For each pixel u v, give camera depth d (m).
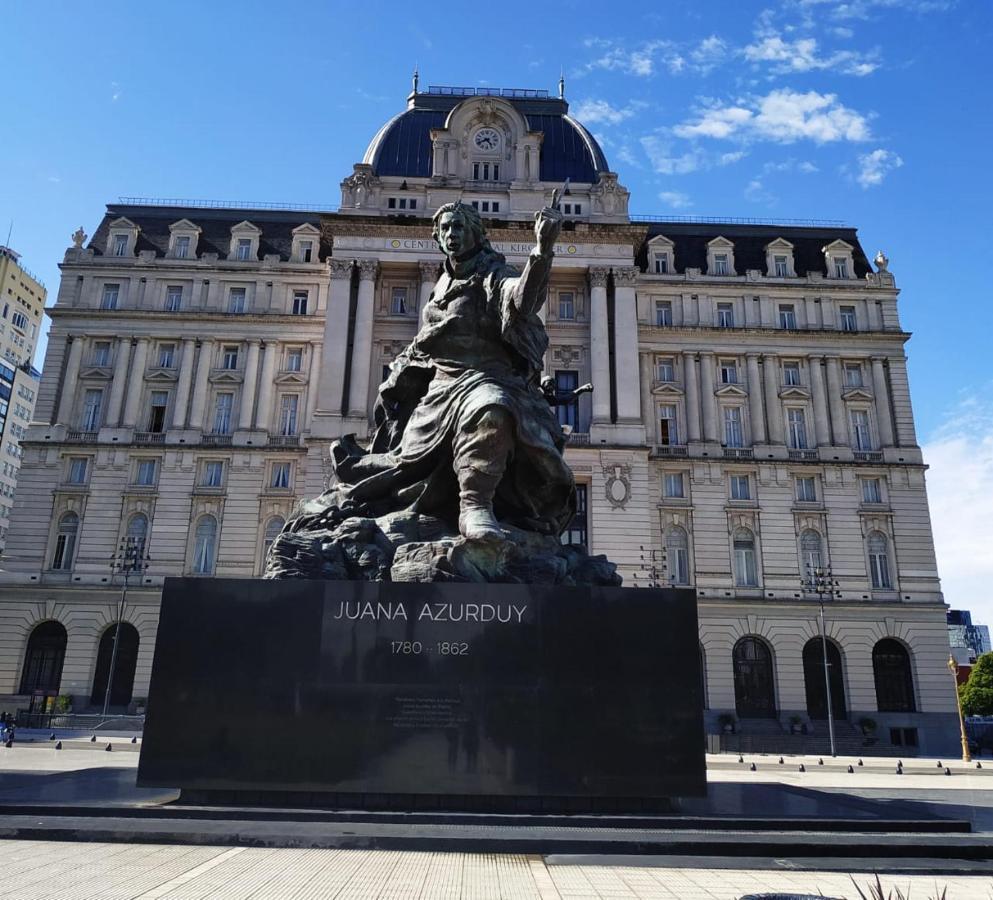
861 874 6.47
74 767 15.23
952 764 31.78
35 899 5.24
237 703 7.42
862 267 52.56
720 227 54.78
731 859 6.73
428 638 7.54
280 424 48.12
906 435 47.88
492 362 9.42
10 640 43.75
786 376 49.50
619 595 7.72
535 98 52.75
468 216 9.73
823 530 46.22
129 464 46.72
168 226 53.31
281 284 50.50
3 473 82.62
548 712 7.41
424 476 9.18
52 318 49.19
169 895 5.40
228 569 45.00
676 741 7.43
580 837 6.80
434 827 6.92
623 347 44.72
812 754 38.44
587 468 42.66
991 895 5.86
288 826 6.88
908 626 44.53
